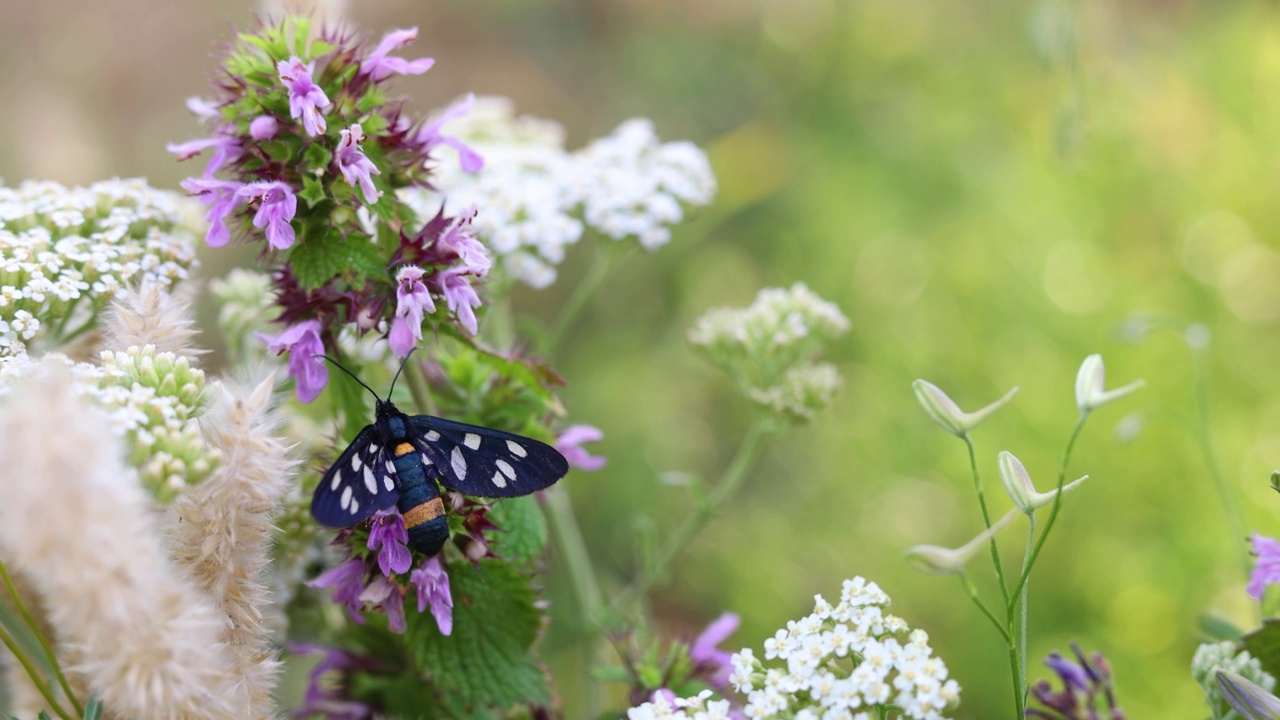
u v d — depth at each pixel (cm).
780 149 118
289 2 45
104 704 43
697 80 127
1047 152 100
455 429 45
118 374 43
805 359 54
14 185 88
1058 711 46
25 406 39
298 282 45
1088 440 83
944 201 106
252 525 42
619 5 134
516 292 107
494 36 129
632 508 91
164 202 48
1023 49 111
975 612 79
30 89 103
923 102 114
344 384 46
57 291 45
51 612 43
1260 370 83
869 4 124
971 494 86
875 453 91
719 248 112
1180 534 77
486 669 45
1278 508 75
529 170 54
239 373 45
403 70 45
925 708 41
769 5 131
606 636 50
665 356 104
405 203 46
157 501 41
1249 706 42
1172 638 74
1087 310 91
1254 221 91
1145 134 94
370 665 48
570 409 99
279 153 45
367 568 45
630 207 54
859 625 42
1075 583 79
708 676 48
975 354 91
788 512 91
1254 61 94
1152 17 100
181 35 116
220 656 41
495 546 46
